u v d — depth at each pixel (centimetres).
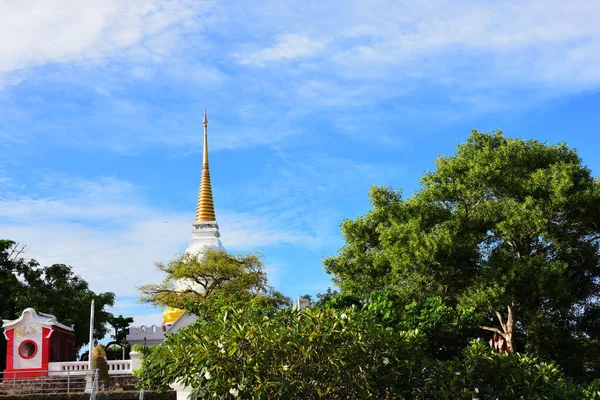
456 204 4444
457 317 3728
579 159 4528
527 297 4128
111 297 7081
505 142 4681
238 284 5744
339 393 1803
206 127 8412
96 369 3981
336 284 5103
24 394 3956
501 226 4066
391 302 3634
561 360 4466
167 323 6731
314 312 1834
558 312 4422
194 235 7831
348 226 5041
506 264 4091
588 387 2033
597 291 4575
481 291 4041
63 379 4478
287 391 1698
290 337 1742
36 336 4822
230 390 1775
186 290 6000
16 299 6106
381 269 4822
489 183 4325
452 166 4531
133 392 3797
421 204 4462
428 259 4066
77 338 6681
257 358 1727
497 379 2011
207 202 8025
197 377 1767
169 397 3766
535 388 2012
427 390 1917
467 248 4141
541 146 4519
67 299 6475
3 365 5544
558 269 4066
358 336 1788
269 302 5691
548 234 4219
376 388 1838
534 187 4231
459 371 1961
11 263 6606
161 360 1845
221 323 1902
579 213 4316
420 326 3491
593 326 4578
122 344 7338
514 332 4341
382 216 4847
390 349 1839
